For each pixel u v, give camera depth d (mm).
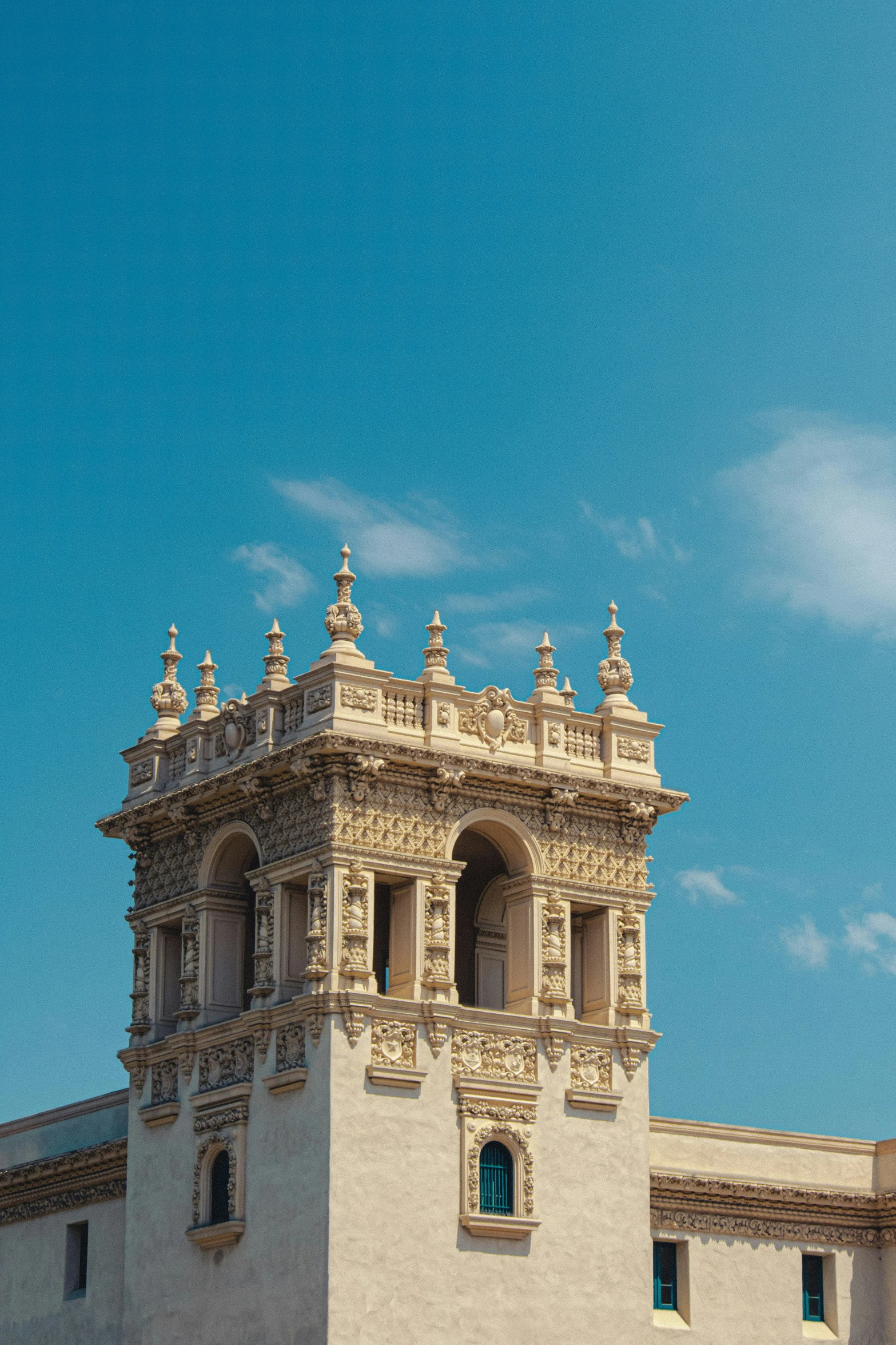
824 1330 74625
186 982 68750
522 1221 64562
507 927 68500
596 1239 66188
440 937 65250
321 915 63969
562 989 67125
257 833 67188
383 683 65812
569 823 68938
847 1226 75812
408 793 65750
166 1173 68125
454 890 66000
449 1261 63281
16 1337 76188
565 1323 65000
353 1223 61781
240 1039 66250
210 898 69250
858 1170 77062
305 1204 62438
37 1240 76625
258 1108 65000
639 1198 67500
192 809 69688
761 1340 72625
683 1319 71500
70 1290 74688
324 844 64312
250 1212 64438
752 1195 73250
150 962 71062
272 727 66812
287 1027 64438
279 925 65625
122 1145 71625
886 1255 76188
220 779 67625
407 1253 62500
